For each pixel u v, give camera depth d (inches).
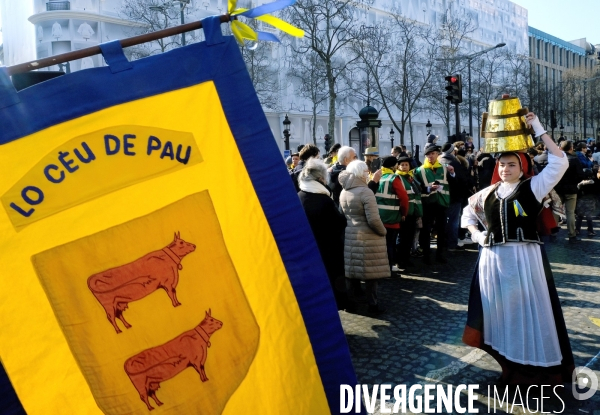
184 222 71.4
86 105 67.2
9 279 62.2
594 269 263.1
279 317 74.9
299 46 1259.2
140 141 69.7
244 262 74.1
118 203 68.0
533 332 128.2
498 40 2207.2
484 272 134.6
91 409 63.9
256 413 71.9
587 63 3316.9
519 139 125.0
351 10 1294.3
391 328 189.0
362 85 1309.1
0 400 60.8
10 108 63.7
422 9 1749.5
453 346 168.7
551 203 130.9
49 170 64.7
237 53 75.7
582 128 2778.1
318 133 1355.8
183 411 68.0
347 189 200.7
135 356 66.7
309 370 75.3
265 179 76.0
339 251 183.2
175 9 1043.3
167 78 72.0
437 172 294.4
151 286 68.6
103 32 1041.5
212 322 71.3
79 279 65.1
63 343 63.6
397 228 262.1
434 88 1334.9
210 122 73.9
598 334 171.5
